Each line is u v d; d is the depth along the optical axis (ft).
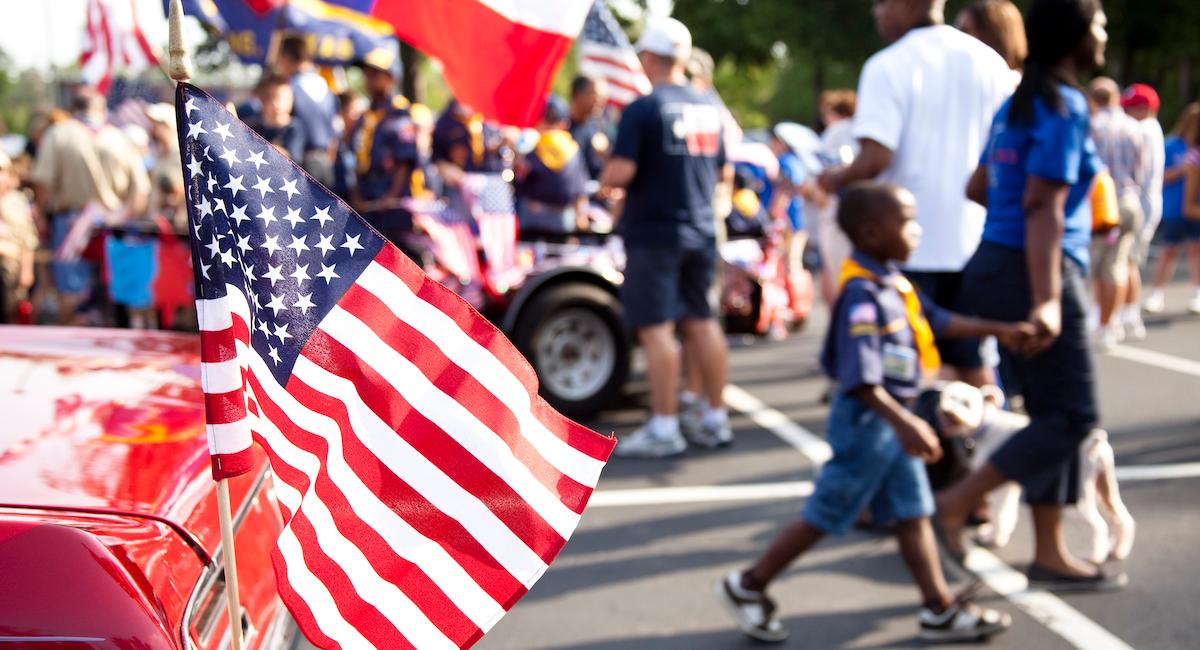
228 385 6.02
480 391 6.49
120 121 30.17
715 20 94.32
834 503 11.20
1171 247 33.55
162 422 6.98
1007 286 12.17
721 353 19.17
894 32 14.92
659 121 17.87
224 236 6.19
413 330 6.48
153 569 5.32
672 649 11.70
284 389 6.37
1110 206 13.55
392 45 24.07
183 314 24.58
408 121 21.18
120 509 5.67
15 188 26.04
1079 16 11.43
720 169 19.45
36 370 7.95
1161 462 17.93
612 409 22.24
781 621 12.34
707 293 19.12
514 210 21.29
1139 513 15.49
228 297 6.19
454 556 6.46
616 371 21.09
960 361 14.21
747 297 23.45
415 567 6.40
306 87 21.79
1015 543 14.43
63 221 27.45
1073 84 11.68
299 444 6.39
